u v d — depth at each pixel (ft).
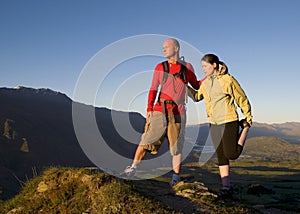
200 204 19.19
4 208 21.99
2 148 274.36
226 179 20.70
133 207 17.63
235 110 18.56
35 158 269.23
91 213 18.30
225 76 18.30
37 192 21.97
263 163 466.29
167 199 19.63
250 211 19.93
